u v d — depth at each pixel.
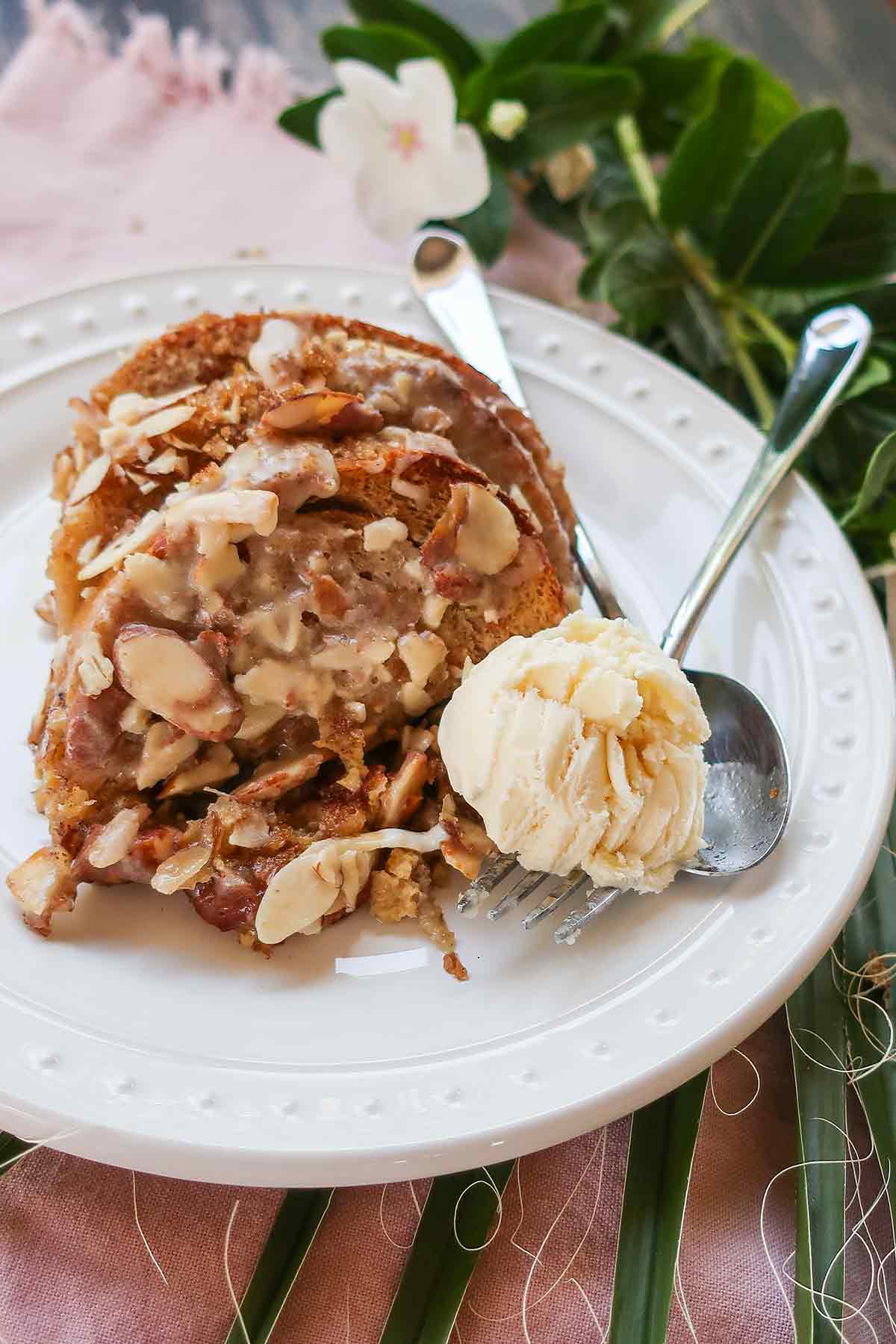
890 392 0.43
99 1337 0.31
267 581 0.34
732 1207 0.33
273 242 0.48
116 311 0.42
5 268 0.47
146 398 0.37
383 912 0.34
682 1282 0.32
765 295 0.46
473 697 0.34
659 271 0.44
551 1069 0.31
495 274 0.48
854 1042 0.34
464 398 0.36
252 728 0.34
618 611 0.39
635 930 0.33
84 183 0.49
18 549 0.39
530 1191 0.33
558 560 0.37
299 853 0.34
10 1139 0.32
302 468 0.34
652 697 0.33
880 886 0.36
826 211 0.44
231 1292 0.31
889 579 0.41
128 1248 0.32
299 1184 0.30
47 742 0.34
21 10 0.53
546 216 0.48
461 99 0.46
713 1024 0.32
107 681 0.33
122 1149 0.30
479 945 0.34
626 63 0.48
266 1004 0.33
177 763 0.34
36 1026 0.31
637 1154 0.32
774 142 0.43
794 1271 0.32
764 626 0.38
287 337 0.38
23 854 0.34
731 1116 0.34
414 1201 0.32
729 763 0.36
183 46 0.51
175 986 0.33
